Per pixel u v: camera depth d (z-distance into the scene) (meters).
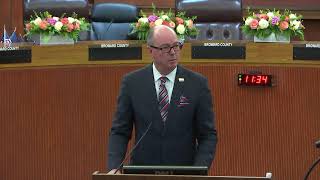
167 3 26.41
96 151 15.34
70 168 15.38
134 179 8.10
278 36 15.30
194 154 11.09
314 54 15.28
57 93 15.32
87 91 15.34
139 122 10.99
